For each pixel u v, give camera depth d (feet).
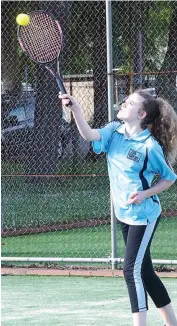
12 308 32.30
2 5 66.18
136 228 24.27
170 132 24.91
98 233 51.62
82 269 40.75
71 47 71.97
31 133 64.39
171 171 24.63
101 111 69.51
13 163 62.75
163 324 29.40
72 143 65.62
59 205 57.72
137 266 24.18
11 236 50.70
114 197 24.95
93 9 71.92
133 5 71.26
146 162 24.34
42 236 50.85
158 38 76.02
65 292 35.70
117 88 48.52
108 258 41.06
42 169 62.49
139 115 24.67
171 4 73.87
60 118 64.13
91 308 32.14
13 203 57.41
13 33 68.33
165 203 60.39
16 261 41.93
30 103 69.15
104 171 63.82
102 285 37.35
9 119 67.82
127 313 31.12
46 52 27.43
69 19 70.08
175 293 34.65
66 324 29.25
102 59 71.15
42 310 31.86
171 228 53.21
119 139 24.79
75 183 62.75
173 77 61.26
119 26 71.87
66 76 72.13
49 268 41.32
